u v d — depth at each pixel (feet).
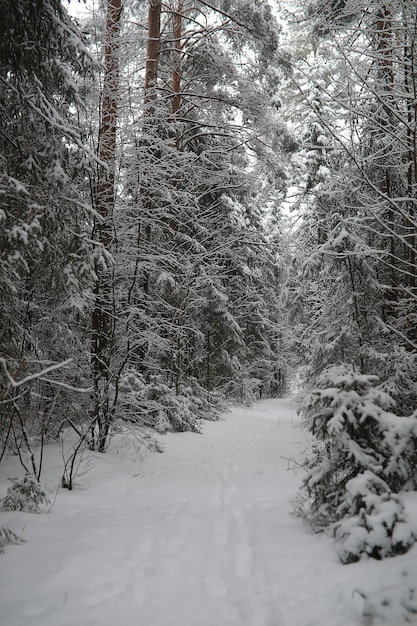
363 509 11.91
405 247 27.22
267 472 26.43
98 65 19.86
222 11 39.29
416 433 13.61
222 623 9.75
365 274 26.05
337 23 23.59
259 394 99.50
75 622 9.52
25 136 18.72
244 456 32.04
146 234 32.14
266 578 11.69
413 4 20.49
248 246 60.03
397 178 27.09
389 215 26.04
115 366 28.81
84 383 26.14
